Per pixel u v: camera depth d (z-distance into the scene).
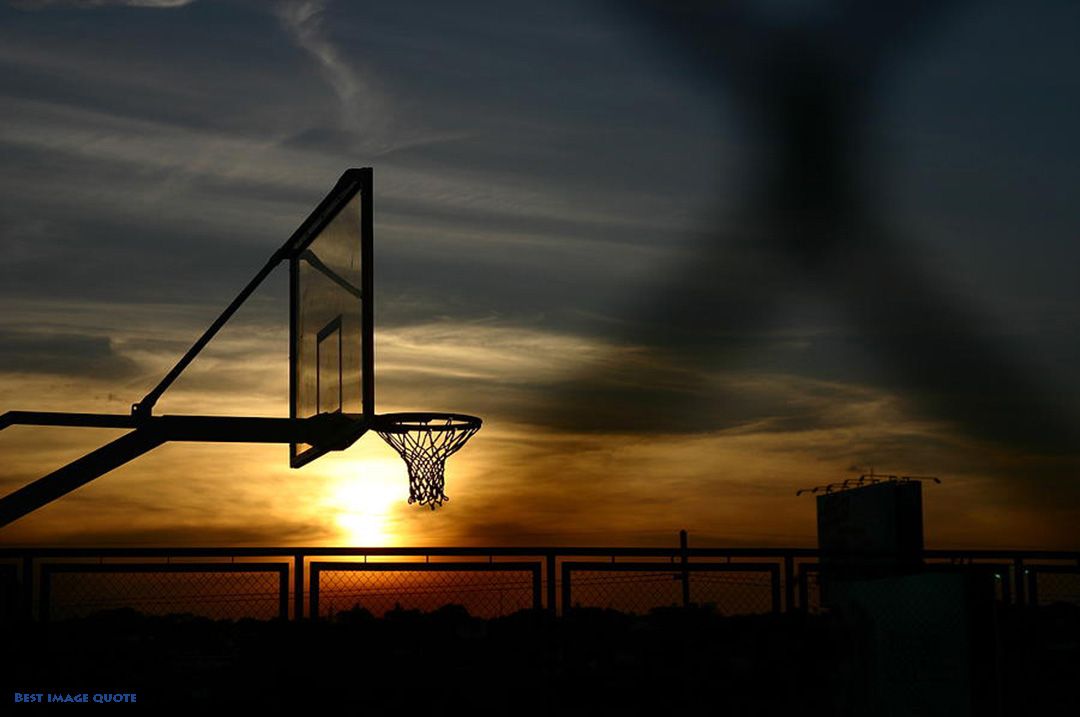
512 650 9.77
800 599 10.44
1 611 9.05
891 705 10.53
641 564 10.12
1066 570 11.17
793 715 10.21
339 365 13.64
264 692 9.33
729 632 10.20
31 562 9.09
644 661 9.96
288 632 9.42
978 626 10.77
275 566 9.49
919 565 10.95
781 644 10.31
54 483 13.31
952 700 10.66
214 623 9.37
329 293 14.18
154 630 9.27
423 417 14.07
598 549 10.02
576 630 9.90
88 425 13.42
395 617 9.63
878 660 10.55
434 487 13.85
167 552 9.28
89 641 9.14
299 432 13.70
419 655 9.61
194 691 9.24
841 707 10.28
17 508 12.94
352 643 9.52
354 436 13.43
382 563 9.59
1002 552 11.04
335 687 9.41
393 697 9.52
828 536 16.92
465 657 9.69
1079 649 11.13
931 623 10.78
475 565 9.78
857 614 10.60
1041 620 11.27
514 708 9.70
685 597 10.18
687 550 10.19
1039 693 10.99
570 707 9.77
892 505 15.49
